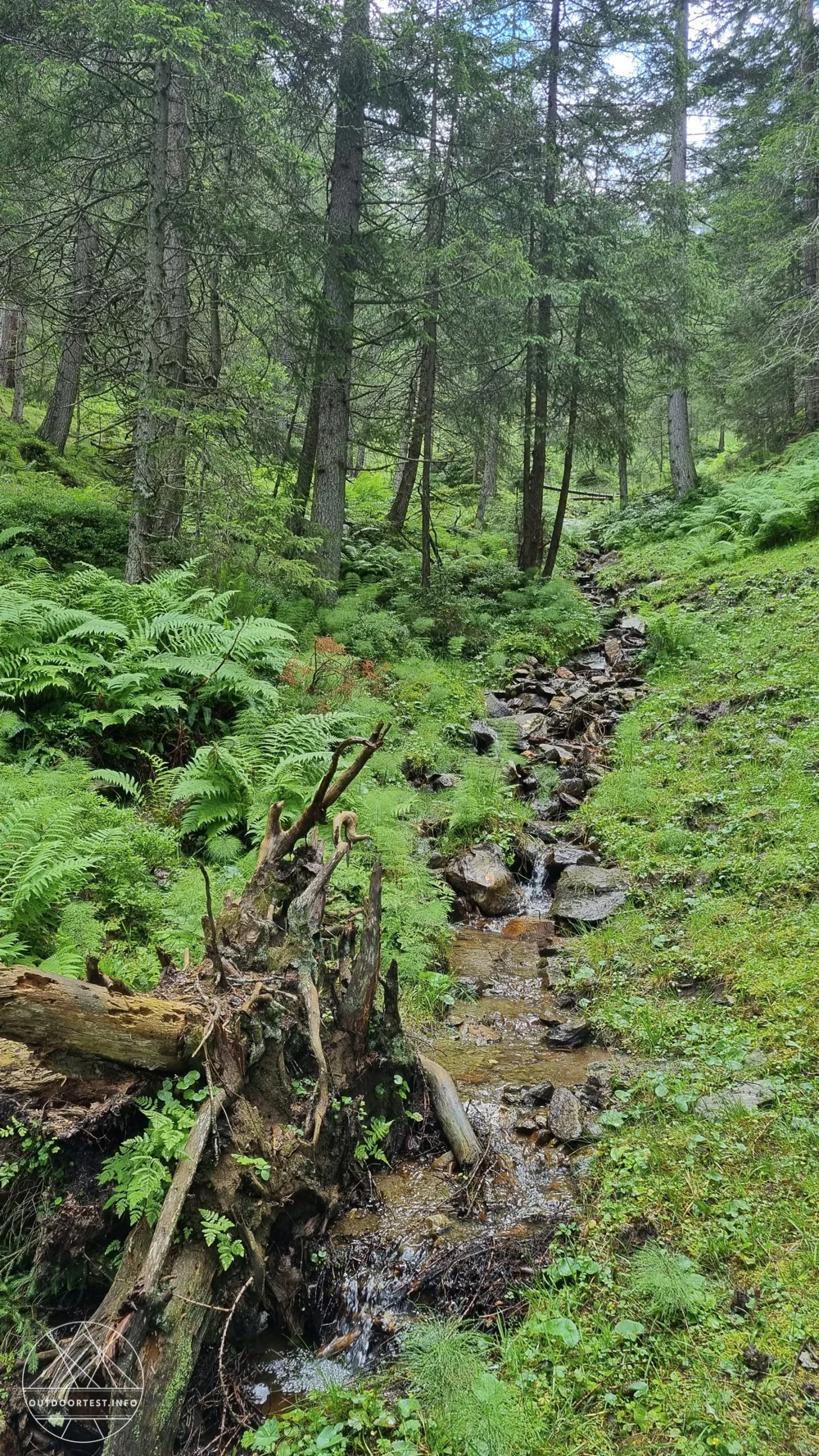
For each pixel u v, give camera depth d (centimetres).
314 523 1209
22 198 1253
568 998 546
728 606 1223
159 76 888
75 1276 300
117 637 746
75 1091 317
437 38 1102
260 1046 337
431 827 771
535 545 1616
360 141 1221
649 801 759
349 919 427
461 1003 548
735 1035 445
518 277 1152
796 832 614
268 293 1157
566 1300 303
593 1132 401
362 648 1075
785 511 1395
